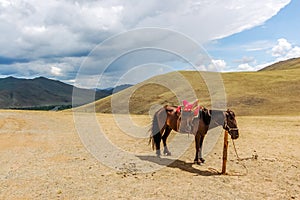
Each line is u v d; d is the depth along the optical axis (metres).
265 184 8.83
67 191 8.33
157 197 7.81
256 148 14.27
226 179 9.33
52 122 26.39
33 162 11.71
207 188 8.49
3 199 7.73
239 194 7.99
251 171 10.26
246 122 26.69
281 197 7.76
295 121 27.16
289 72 102.31
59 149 14.37
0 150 14.07
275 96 64.25
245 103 60.78
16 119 28.72
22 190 8.42
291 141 16.16
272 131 20.28
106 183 9.05
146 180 9.34
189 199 7.66
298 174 9.82
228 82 82.25
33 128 22.34
